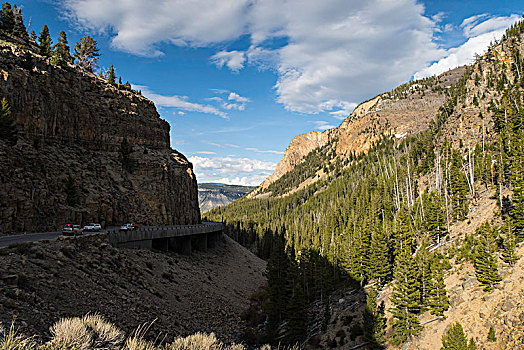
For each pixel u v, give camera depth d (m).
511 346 26.42
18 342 9.05
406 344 34.12
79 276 22.97
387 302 43.59
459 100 118.19
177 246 59.03
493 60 113.75
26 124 47.38
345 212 115.38
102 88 69.69
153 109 84.25
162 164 72.69
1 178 35.88
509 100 88.56
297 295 40.12
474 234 48.81
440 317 35.03
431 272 40.72
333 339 38.41
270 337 38.81
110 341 10.56
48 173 45.09
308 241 103.19
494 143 79.56
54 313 16.14
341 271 62.88
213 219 195.75
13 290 15.54
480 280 35.00
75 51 95.62
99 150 63.28
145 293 30.00
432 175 98.25
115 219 54.81
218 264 64.75
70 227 36.09
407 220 65.69
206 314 37.47
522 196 43.47
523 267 33.56
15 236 33.47
